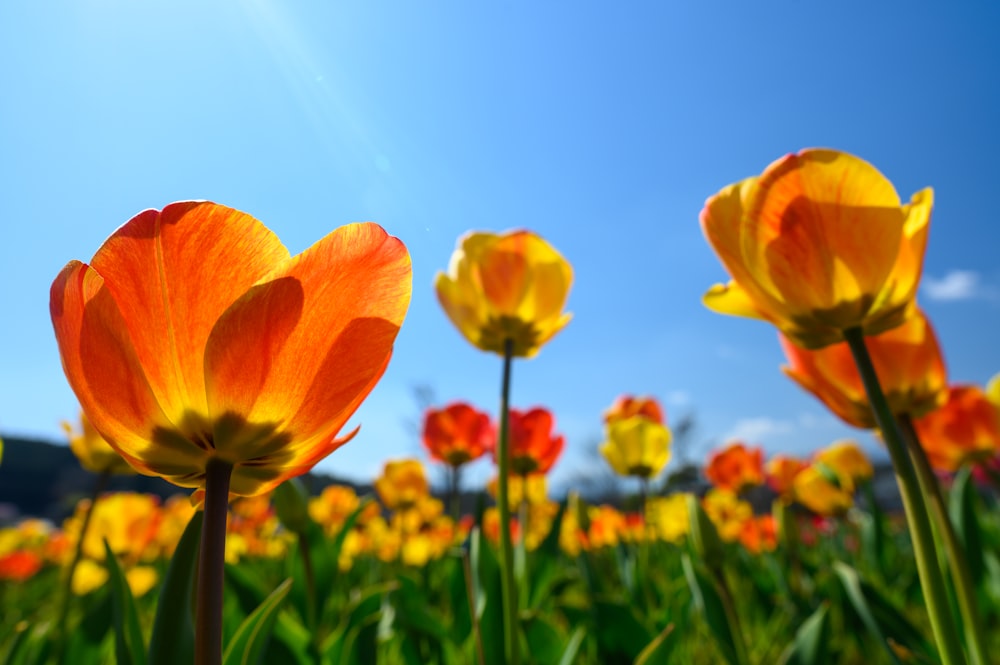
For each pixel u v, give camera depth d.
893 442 0.18
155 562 0.91
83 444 0.36
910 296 0.20
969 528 0.34
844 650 0.42
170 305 0.12
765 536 0.80
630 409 0.73
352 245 0.12
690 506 0.32
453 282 0.36
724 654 0.30
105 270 0.12
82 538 0.35
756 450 0.93
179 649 0.14
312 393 0.12
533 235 0.35
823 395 0.25
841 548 0.86
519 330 0.34
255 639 0.18
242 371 0.12
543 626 0.33
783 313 0.21
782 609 0.51
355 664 0.29
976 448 0.43
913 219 0.20
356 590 0.73
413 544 0.76
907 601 0.53
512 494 0.70
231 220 0.12
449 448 0.65
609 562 0.82
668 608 0.41
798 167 0.19
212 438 0.12
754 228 0.20
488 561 0.30
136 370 0.12
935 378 0.24
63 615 0.34
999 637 0.38
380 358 0.13
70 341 0.12
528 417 0.51
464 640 0.39
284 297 0.12
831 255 0.19
